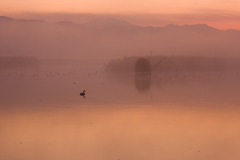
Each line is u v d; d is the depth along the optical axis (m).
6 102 76.06
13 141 41.47
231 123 50.66
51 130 47.00
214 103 72.06
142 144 39.53
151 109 64.06
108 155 35.62
